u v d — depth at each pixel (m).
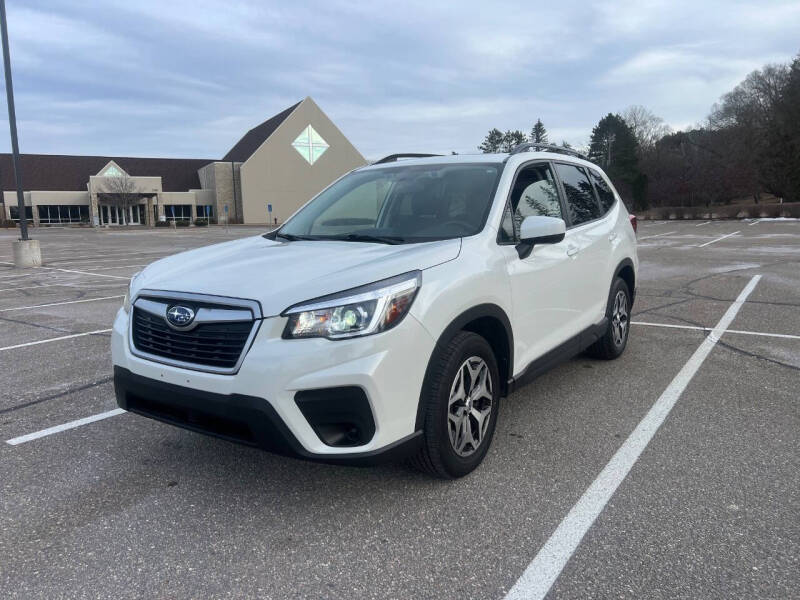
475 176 4.06
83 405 4.69
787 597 2.35
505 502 3.10
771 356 5.79
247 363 2.71
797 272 12.32
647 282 11.15
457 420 3.21
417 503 3.11
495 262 3.47
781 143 62.31
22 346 6.70
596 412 4.36
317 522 2.95
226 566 2.61
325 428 2.75
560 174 4.75
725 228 33.50
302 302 2.75
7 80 16.89
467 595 2.40
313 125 70.81
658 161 75.62
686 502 3.07
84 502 3.17
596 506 3.05
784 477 3.33
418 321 2.88
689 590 2.40
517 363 3.73
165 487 3.33
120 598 2.41
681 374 5.25
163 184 72.50
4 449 3.86
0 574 2.58
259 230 53.47
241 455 3.74
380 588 2.45
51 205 63.25
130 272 15.43
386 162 4.93
